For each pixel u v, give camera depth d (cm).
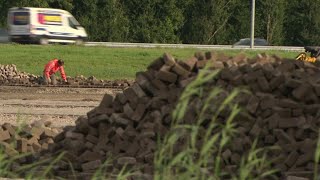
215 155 4594
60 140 6059
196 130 3422
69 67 16938
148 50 19162
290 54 18762
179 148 4631
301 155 5116
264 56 5884
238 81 5450
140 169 5259
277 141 5222
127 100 5841
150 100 5738
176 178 3353
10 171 4534
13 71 14838
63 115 9312
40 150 6006
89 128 5928
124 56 18050
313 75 5500
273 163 5128
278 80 5428
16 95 11850
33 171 4325
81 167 5644
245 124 5284
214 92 3469
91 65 17275
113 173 5275
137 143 5622
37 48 18812
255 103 5328
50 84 13138
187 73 5738
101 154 5722
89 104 10581
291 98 5403
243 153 5159
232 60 5812
